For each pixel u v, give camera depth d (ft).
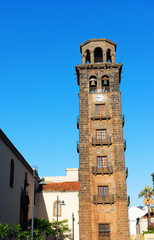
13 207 161.99
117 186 169.48
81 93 191.21
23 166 190.60
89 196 168.76
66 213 216.13
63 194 221.66
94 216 164.96
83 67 195.93
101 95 189.98
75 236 208.54
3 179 143.33
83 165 175.11
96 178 172.14
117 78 193.06
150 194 241.35
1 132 136.77
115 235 160.97
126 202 166.09
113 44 202.49
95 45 200.64
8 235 128.98
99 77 194.59
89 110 187.11
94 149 178.29
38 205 220.02
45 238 203.31
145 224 256.32
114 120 183.21
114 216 164.45
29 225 179.11
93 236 161.58
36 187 231.71
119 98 188.24
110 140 178.60
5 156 147.74
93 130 182.50
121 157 175.22
